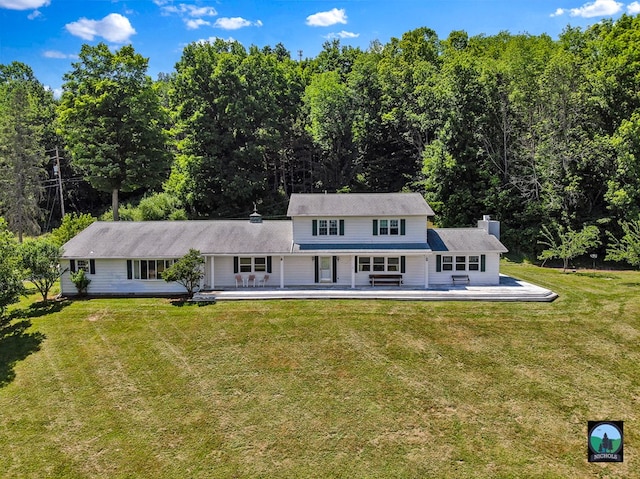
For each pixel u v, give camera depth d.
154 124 42.38
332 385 15.87
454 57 51.16
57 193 51.06
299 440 13.14
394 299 23.55
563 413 14.20
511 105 40.41
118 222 28.41
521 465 12.08
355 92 52.38
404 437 13.20
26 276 22.47
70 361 17.73
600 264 35.84
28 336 19.77
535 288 25.28
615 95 36.38
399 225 26.55
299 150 53.75
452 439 13.09
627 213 34.59
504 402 14.79
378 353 17.94
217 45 52.91
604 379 16.03
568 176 36.81
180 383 16.16
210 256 25.59
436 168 40.88
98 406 14.91
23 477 11.84
